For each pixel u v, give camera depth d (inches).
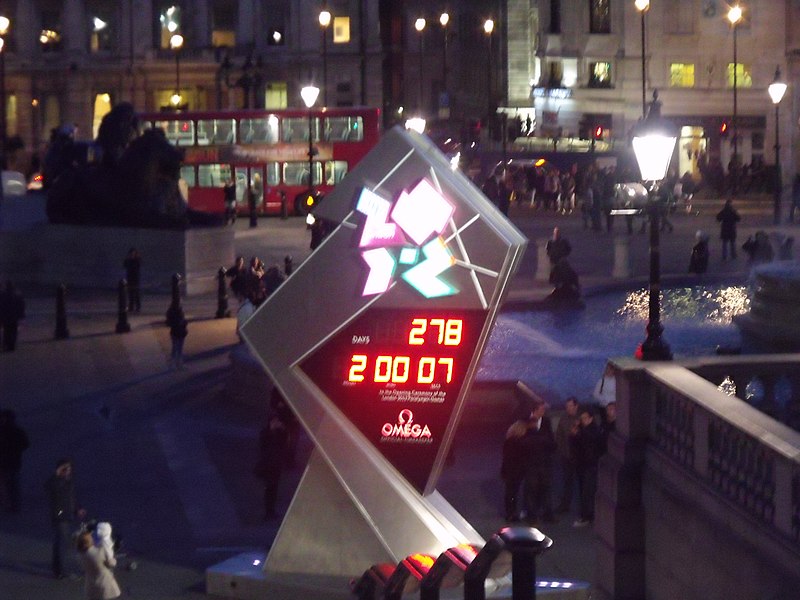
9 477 820.0
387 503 647.8
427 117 3848.4
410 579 458.6
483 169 2645.2
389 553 646.5
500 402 950.4
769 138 2955.2
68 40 3860.7
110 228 1766.7
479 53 3518.7
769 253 1606.8
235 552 738.8
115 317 1515.7
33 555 748.6
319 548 657.6
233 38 3863.2
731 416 507.8
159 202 1760.6
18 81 3897.6
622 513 592.4
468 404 951.0
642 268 1680.6
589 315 1327.5
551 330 1248.8
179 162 1770.4
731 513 502.3
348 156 2529.5
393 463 649.0
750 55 2950.3
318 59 3740.2
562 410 872.9
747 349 1024.2
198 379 1172.5
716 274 1533.0
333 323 645.9
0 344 1355.8
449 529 652.1
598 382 949.2
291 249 2016.5
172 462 925.8
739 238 1964.8
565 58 2957.7
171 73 3826.3
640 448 592.7
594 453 751.1
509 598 613.3
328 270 645.9
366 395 647.1
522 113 3105.3
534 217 2338.8
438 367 641.0
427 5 3821.4
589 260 1779.0
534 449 755.4
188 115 2534.5
